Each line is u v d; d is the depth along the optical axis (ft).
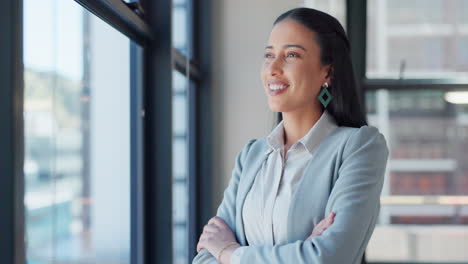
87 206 35.73
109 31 7.32
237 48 12.79
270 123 6.49
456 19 12.62
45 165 33.47
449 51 12.69
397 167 13.25
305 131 4.64
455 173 13.17
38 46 22.24
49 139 32.73
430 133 13.12
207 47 12.75
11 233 3.73
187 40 12.07
